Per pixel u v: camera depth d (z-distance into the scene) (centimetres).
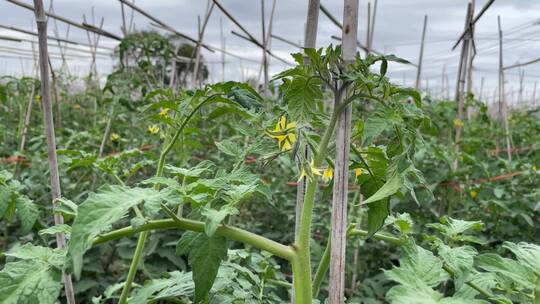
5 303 114
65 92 813
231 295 171
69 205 138
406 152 133
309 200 137
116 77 432
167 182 131
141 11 366
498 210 380
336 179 131
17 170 406
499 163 492
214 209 128
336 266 131
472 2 411
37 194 379
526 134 743
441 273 139
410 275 117
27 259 125
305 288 134
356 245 327
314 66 131
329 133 136
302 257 135
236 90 171
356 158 167
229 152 181
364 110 174
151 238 343
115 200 115
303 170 134
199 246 129
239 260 205
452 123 456
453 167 398
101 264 354
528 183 434
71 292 163
